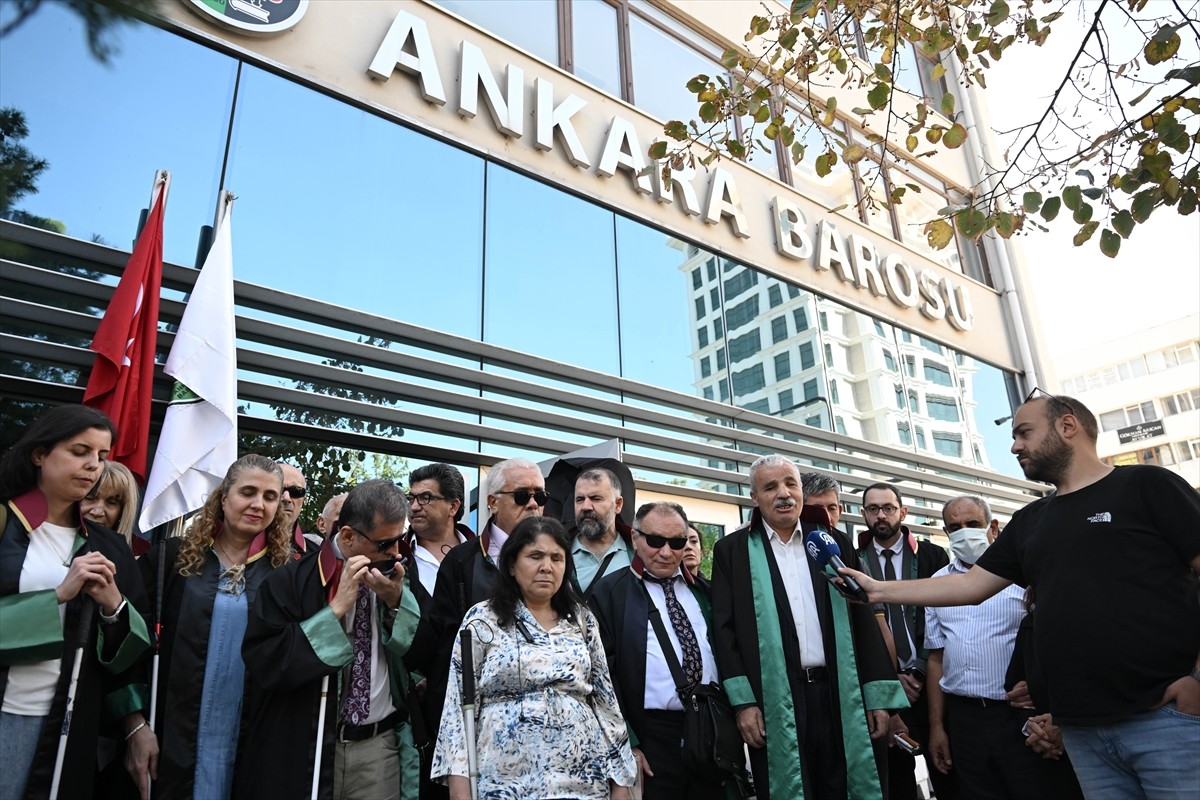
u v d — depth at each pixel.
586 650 3.01
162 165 5.70
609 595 3.72
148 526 4.34
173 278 5.47
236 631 3.09
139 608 2.97
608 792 2.82
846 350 10.48
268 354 5.78
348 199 6.59
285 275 6.10
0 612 2.53
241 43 6.25
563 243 7.98
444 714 2.80
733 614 3.77
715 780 3.37
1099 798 2.80
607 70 9.18
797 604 3.80
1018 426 3.19
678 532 3.67
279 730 2.82
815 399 9.84
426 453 6.53
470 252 7.24
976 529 4.59
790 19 4.56
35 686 2.62
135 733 2.90
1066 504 3.00
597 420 7.68
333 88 6.65
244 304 5.88
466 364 6.98
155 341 4.73
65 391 5.02
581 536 4.20
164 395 5.26
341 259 6.43
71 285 5.12
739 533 4.01
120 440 4.37
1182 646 2.64
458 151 7.42
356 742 3.00
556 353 7.58
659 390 8.21
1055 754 3.65
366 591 3.22
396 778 3.04
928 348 11.87
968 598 3.29
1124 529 2.80
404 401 6.48
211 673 3.00
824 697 3.66
